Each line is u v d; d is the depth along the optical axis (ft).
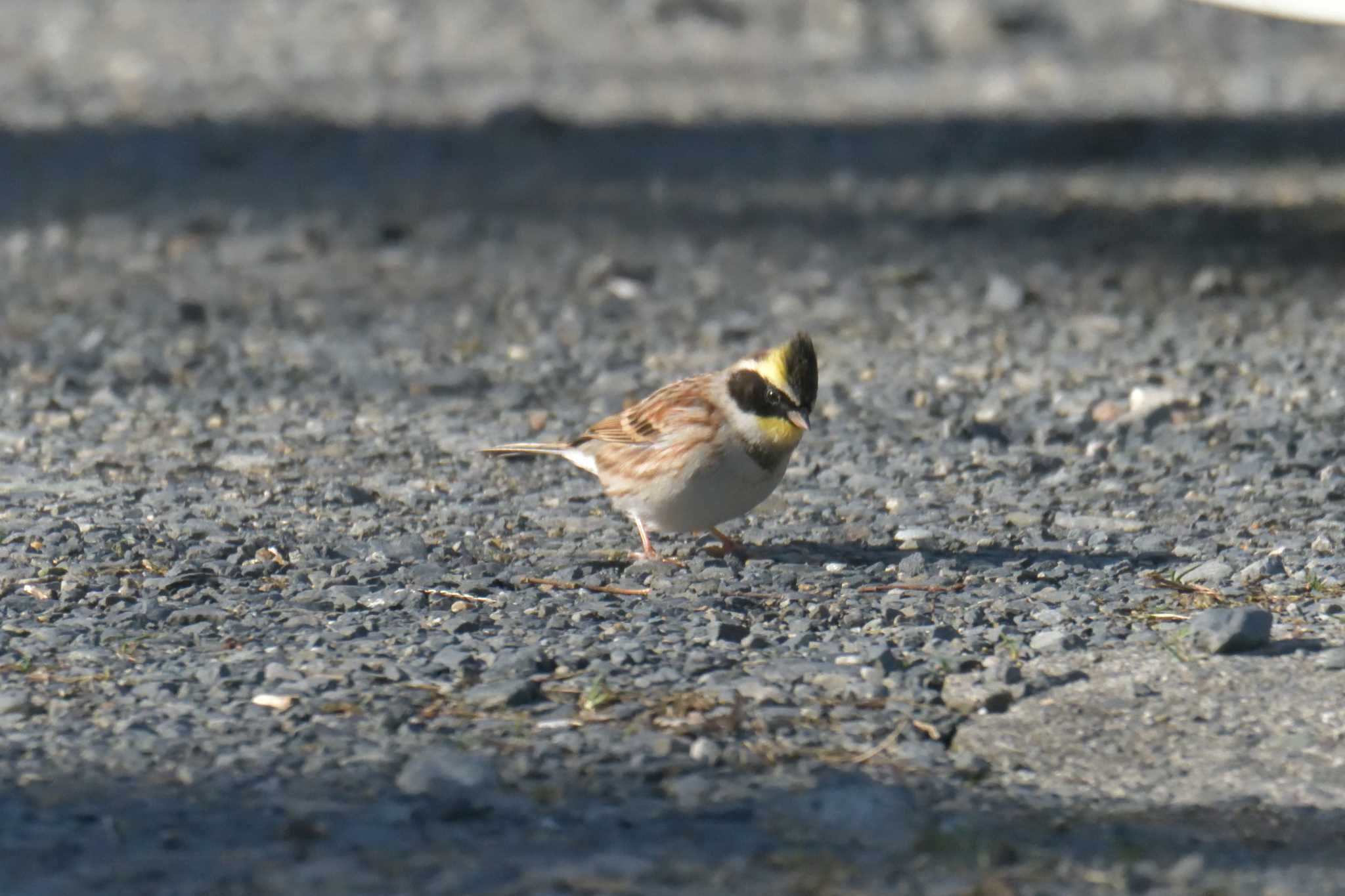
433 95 141.69
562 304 67.51
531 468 43.65
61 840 21.31
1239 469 42.50
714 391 33.86
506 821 22.16
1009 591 32.86
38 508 38.83
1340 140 115.14
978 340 59.88
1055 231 84.64
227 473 42.80
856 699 27.12
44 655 28.73
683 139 119.75
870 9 174.60
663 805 22.77
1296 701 26.78
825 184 102.42
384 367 55.57
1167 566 34.53
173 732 25.22
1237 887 20.48
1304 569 34.01
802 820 22.35
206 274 74.18
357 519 38.73
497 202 95.86
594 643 29.60
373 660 28.50
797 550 36.17
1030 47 164.66
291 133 120.98
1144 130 119.96
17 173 105.40
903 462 43.88
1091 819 22.75
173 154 112.78
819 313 65.41
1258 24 170.60
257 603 31.86
